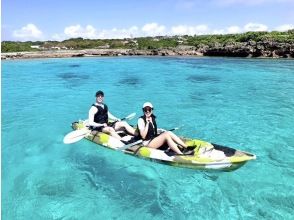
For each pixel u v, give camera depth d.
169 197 6.42
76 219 5.75
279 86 19.72
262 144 9.39
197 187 6.77
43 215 5.88
